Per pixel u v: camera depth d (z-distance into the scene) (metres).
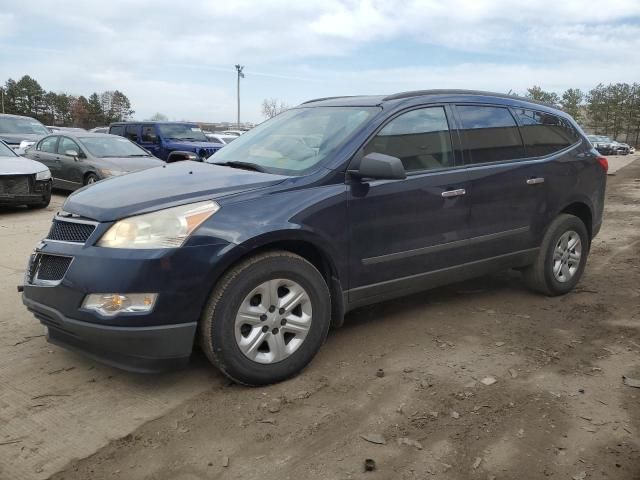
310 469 2.70
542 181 4.96
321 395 3.38
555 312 4.89
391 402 3.30
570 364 3.83
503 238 4.73
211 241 3.21
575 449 2.86
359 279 3.90
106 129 28.41
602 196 5.71
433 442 2.91
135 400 3.33
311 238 3.57
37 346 4.08
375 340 4.22
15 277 5.84
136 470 2.70
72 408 3.24
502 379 3.60
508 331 4.43
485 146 4.66
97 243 3.21
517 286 5.66
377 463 2.74
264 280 3.39
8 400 3.33
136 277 3.08
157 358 3.19
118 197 3.46
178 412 3.20
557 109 5.56
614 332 4.43
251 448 2.86
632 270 6.33
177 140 17.89
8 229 8.59
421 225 4.16
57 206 11.26
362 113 4.20
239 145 4.70
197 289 3.18
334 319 3.93
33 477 2.64
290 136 4.36
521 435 2.98
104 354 3.29
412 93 4.45
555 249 5.16
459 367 3.77
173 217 3.21
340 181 3.77
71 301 3.19
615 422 3.11
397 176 3.58
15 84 96.44
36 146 13.92
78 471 2.69
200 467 2.71
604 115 97.62
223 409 3.23
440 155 4.36
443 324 4.57
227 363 3.32
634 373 3.71
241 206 3.39
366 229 3.86
